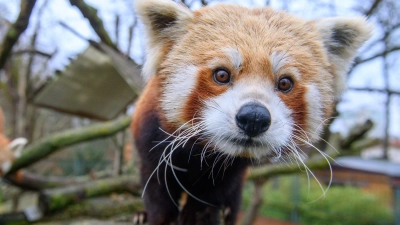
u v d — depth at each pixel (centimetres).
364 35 32
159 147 32
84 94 70
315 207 186
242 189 39
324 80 30
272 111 26
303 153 31
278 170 68
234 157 30
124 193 75
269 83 27
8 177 73
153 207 35
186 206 35
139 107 36
